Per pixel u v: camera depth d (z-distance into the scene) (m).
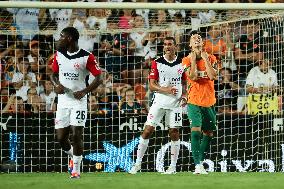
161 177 22.08
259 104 28.41
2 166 26.72
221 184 18.66
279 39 29.59
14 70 31.95
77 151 21.77
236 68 31.41
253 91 30.33
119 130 27.48
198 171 24.50
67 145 23.11
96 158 27.19
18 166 26.86
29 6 24.98
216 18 31.77
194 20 32.53
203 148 24.75
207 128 24.78
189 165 27.59
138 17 33.09
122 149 27.42
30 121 27.00
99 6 25.33
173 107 25.23
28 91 31.69
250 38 31.30
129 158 27.42
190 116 24.59
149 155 27.25
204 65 24.45
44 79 32.09
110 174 24.53
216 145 27.67
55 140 27.14
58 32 31.70
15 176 23.28
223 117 27.83
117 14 33.88
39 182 19.62
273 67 29.92
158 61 25.19
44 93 31.81
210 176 22.70
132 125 27.50
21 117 26.94
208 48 31.47
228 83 31.20
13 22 33.94
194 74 23.91
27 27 34.03
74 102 21.72
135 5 25.48
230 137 27.83
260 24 30.34
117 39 32.34
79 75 21.67
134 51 32.28
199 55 24.44
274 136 28.11
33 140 27.03
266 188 17.28
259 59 30.47
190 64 24.27
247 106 28.50
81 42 32.44
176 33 32.12
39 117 27.03
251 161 27.83
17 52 32.31
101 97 30.95
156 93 25.27
